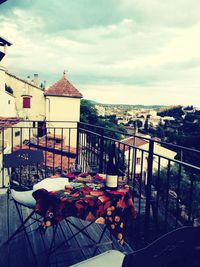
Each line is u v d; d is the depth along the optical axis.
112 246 2.68
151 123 74.69
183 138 51.09
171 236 1.04
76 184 2.40
